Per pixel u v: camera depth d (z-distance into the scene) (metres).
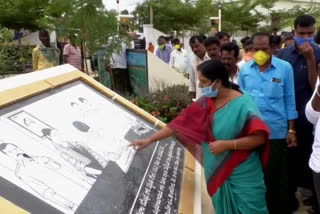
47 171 1.81
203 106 2.46
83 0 6.05
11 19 16.98
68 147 2.14
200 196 2.46
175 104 5.39
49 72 2.92
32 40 18.27
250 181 2.34
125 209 1.88
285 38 5.61
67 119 2.46
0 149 1.76
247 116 2.24
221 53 3.63
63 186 1.77
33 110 2.27
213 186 2.41
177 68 9.04
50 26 9.50
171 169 2.65
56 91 2.70
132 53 7.41
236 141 2.25
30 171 1.74
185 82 7.55
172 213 2.08
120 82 7.63
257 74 3.18
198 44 4.46
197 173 2.85
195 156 2.76
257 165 2.38
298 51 3.44
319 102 2.28
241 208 2.35
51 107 2.44
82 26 6.18
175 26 26.33
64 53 7.23
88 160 2.13
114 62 7.12
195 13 25.50
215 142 2.30
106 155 2.32
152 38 16.31
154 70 7.34
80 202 1.73
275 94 3.11
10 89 2.28
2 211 1.39
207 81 2.30
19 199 1.54
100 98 3.15
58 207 1.62
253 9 30.02
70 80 3.01
